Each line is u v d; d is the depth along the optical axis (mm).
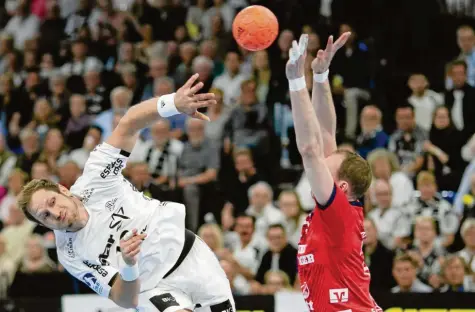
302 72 4672
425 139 10938
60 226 5117
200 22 13859
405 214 9594
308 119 4688
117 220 5262
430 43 12734
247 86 11586
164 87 12281
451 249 9430
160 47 13305
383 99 11875
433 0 12781
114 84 13195
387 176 10094
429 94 11461
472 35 12117
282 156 11641
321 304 4961
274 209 10000
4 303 8328
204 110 11719
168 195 10758
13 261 10070
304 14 12992
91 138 11930
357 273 4965
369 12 12836
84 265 5258
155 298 5312
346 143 10852
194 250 5445
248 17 5066
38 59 14320
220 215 10805
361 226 5027
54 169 11844
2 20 15508
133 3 14305
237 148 11188
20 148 13180
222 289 5465
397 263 8602
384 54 12695
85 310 8250
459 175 10555
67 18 14773
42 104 12891
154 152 11195
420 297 7754
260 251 9648
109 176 5219
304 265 5023
